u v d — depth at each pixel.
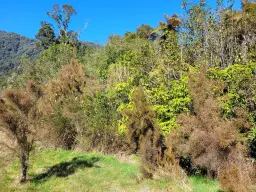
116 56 20.42
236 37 12.95
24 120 8.95
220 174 6.93
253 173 6.20
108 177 8.98
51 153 11.98
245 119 8.30
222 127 7.51
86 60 24.12
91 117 12.62
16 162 10.76
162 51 14.33
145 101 9.30
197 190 7.08
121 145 11.63
